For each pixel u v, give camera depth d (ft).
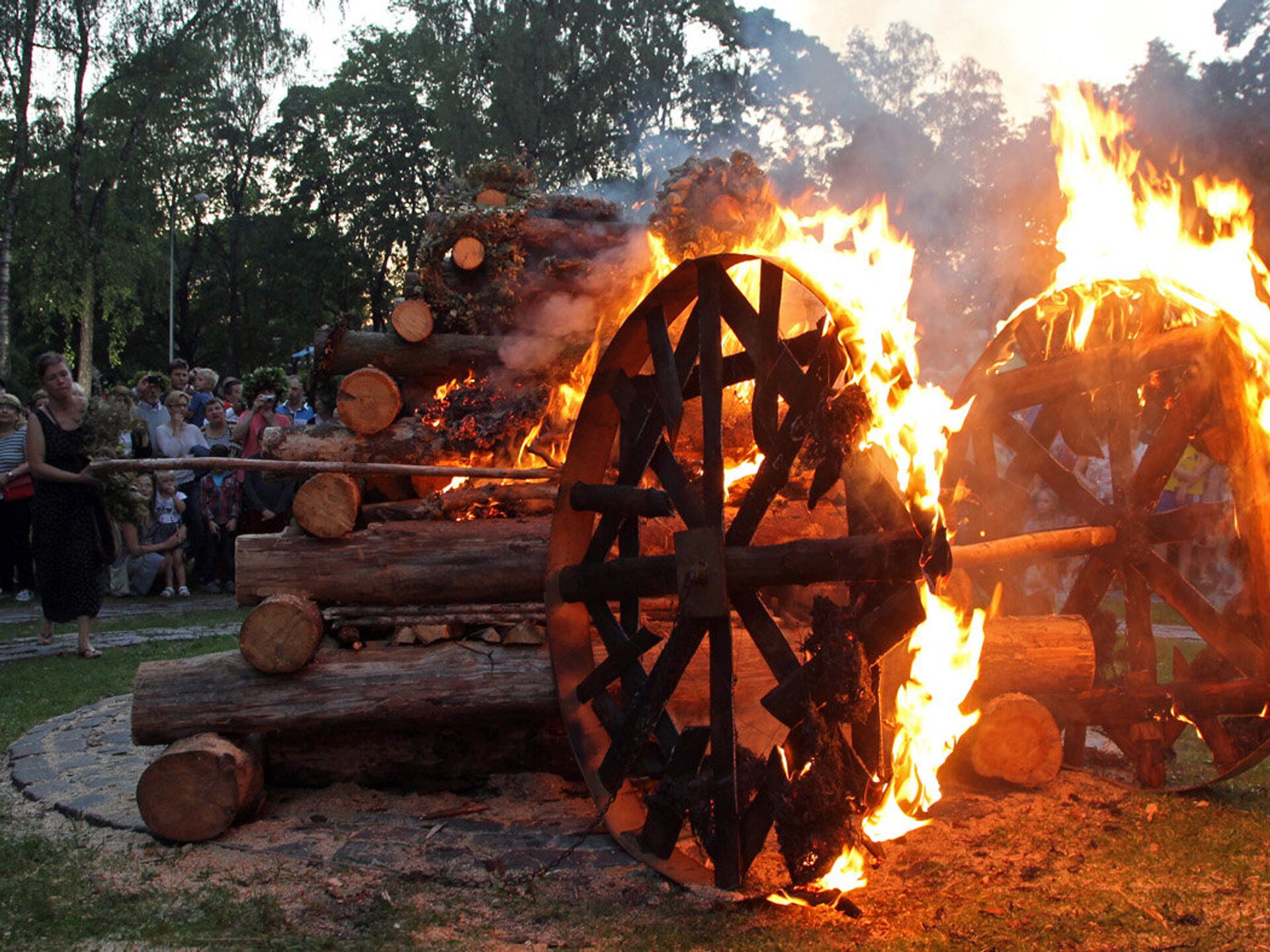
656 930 10.93
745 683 15.60
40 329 146.41
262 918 11.17
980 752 14.90
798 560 11.36
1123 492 15.46
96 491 25.84
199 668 14.60
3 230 106.42
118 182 112.57
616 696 15.06
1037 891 11.64
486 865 12.62
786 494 17.34
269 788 15.29
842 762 10.93
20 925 11.07
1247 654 14.94
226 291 182.39
